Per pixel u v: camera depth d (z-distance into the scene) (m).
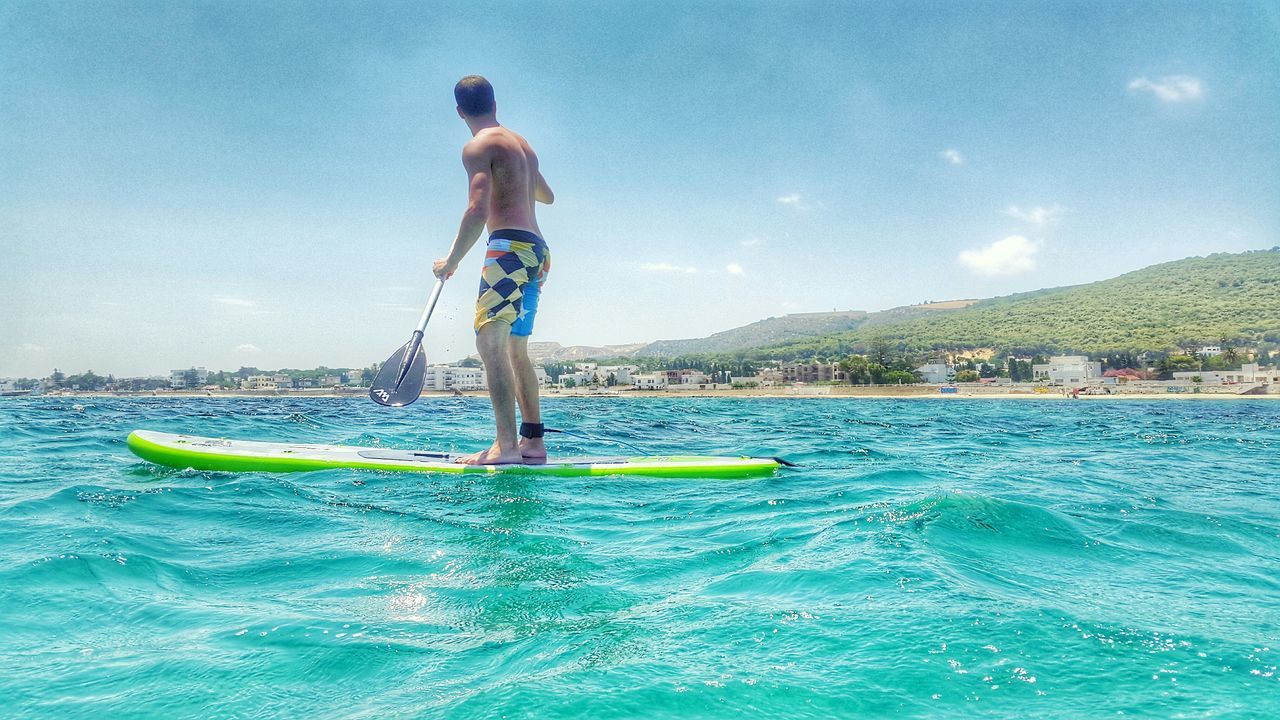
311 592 2.97
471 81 6.77
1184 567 3.40
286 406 31.36
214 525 4.21
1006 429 17.41
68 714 1.81
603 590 2.98
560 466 6.62
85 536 3.74
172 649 2.29
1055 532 3.99
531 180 6.95
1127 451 10.60
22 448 8.48
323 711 1.85
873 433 15.37
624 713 1.73
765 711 1.76
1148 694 1.89
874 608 2.59
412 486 5.61
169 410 21.77
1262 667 2.09
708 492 5.68
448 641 2.38
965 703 1.82
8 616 2.55
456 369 165.50
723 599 2.79
